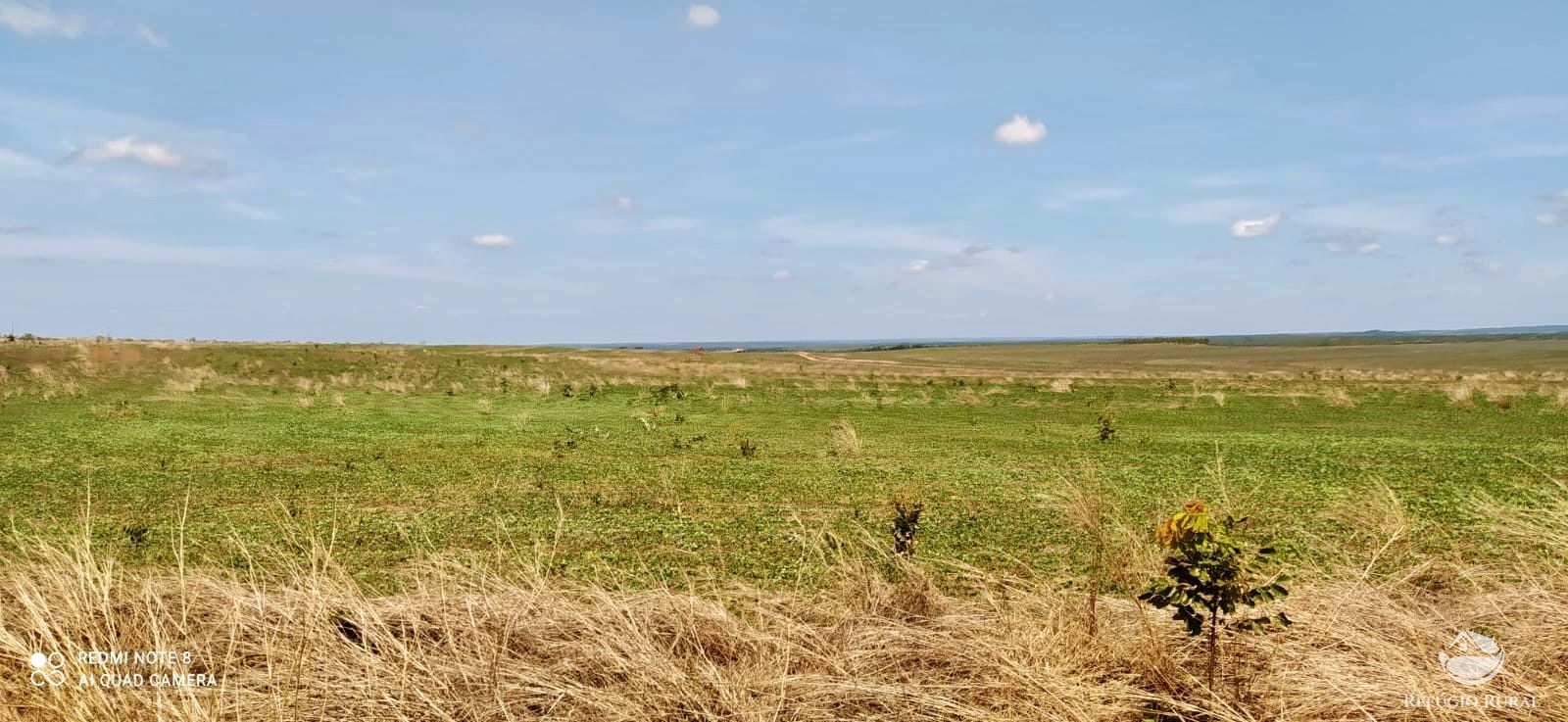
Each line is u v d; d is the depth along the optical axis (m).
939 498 10.95
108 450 14.75
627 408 24.53
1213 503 9.97
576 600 5.58
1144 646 4.66
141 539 8.12
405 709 4.16
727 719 4.19
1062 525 9.17
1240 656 4.66
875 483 12.09
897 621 5.21
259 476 12.29
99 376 30.03
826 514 9.91
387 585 6.85
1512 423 19.98
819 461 14.25
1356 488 11.39
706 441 17.05
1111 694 4.23
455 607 5.20
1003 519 9.62
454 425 19.59
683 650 4.92
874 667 4.70
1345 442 16.75
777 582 7.11
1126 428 19.67
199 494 10.91
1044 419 21.80
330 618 4.80
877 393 29.58
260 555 7.73
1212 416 22.48
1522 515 7.98
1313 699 4.17
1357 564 7.16
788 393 29.44
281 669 4.34
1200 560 4.20
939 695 4.36
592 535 8.84
